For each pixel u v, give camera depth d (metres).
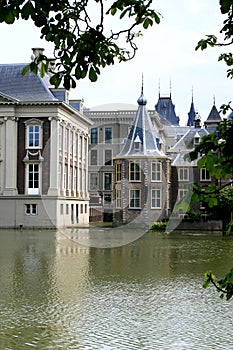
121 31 5.82
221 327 13.18
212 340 11.98
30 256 28.73
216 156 4.67
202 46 6.14
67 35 5.46
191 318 14.17
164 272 22.75
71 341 11.85
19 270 23.09
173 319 14.08
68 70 5.53
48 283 19.64
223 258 28.06
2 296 17.02
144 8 5.60
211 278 5.27
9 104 56.47
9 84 58.16
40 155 56.72
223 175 4.71
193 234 46.16
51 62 5.70
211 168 4.65
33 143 57.22
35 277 21.08
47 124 57.00
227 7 4.67
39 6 4.89
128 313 14.73
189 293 17.89
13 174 56.91
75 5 5.39
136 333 12.56
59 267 24.17
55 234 46.66
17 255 29.23
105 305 15.84
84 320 13.87
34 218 56.38
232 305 15.90
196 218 50.38
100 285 19.34
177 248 33.75
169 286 19.25
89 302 16.22
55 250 32.16
